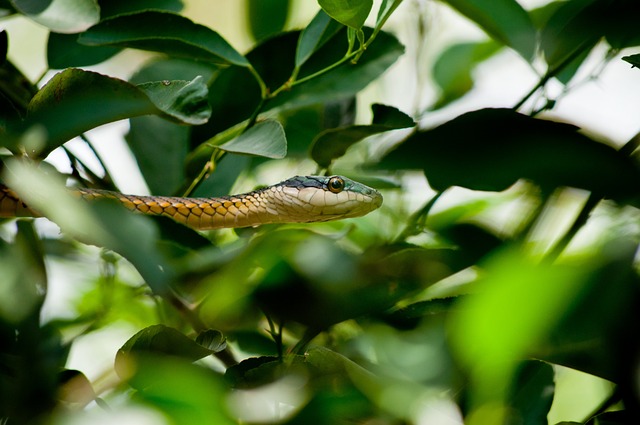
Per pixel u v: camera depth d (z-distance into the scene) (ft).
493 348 2.07
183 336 3.27
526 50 3.49
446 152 2.68
